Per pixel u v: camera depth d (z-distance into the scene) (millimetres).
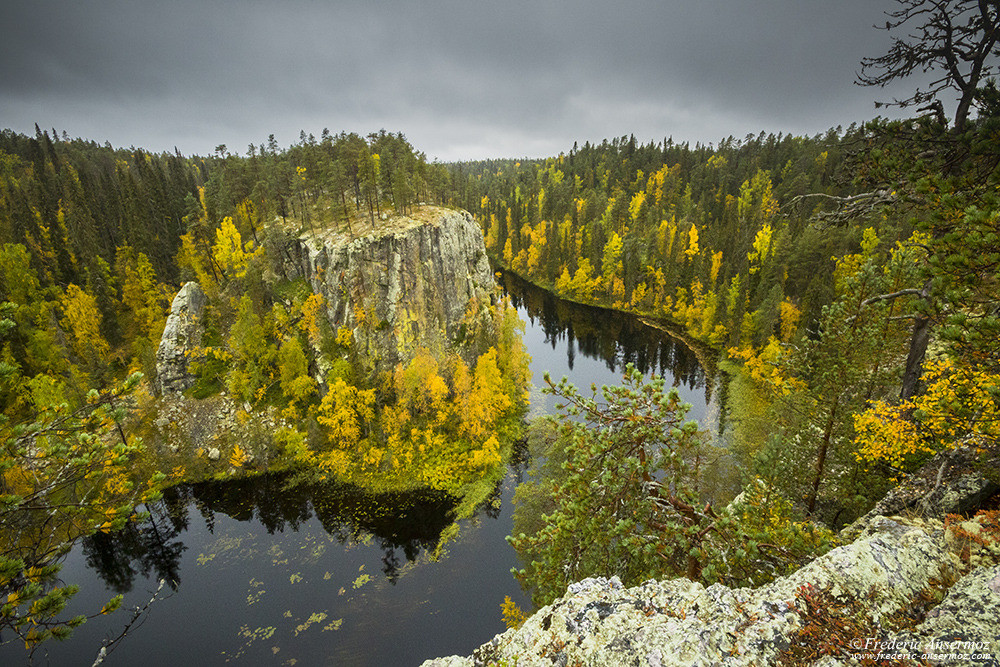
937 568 5941
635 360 88938
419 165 92688
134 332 72875
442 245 80625
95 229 83062
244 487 54156
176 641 36875
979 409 9602
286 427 60656
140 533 48188
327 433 60250
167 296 77688
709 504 9617
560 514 10344
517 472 55219
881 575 5895
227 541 46781
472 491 52156
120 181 113938
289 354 63625
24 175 114438
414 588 40906
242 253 78062
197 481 54906
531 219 182500
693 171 185000
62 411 7328
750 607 6051
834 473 19500
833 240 76938
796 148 172250
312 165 94750
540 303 128875
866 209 12289
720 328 88375
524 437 62031
